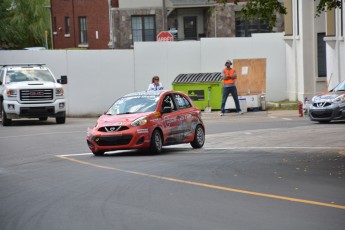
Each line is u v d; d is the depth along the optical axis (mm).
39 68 40500
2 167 22578
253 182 18062
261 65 43688
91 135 25000
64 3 69500
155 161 22875
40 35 75750
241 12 26203
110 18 61531
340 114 33875
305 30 43188
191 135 27016
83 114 45781
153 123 24875
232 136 31125
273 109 43438
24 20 75438
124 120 24766
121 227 13219
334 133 30406
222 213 14234
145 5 61500
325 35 42969
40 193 17250
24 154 26125
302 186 17281
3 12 65875
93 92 45781
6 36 66375
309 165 21172
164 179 18812
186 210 14609
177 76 44406
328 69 41531
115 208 15016
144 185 17906
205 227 13023
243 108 42625
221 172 19953
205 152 25688
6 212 15008
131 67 45781
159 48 45594
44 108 38688
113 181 18719
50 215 14516
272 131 32406
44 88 38781
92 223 13617
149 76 45656
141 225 13336
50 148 28000
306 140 28547
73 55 45531
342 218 13547
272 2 25094
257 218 13672
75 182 18812
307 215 13852
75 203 15727
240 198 15836
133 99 26125
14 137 32469
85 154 25844
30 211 15008
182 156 24328
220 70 45500
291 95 45219
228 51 45500
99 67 45688
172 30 58344
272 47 45750
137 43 45594
